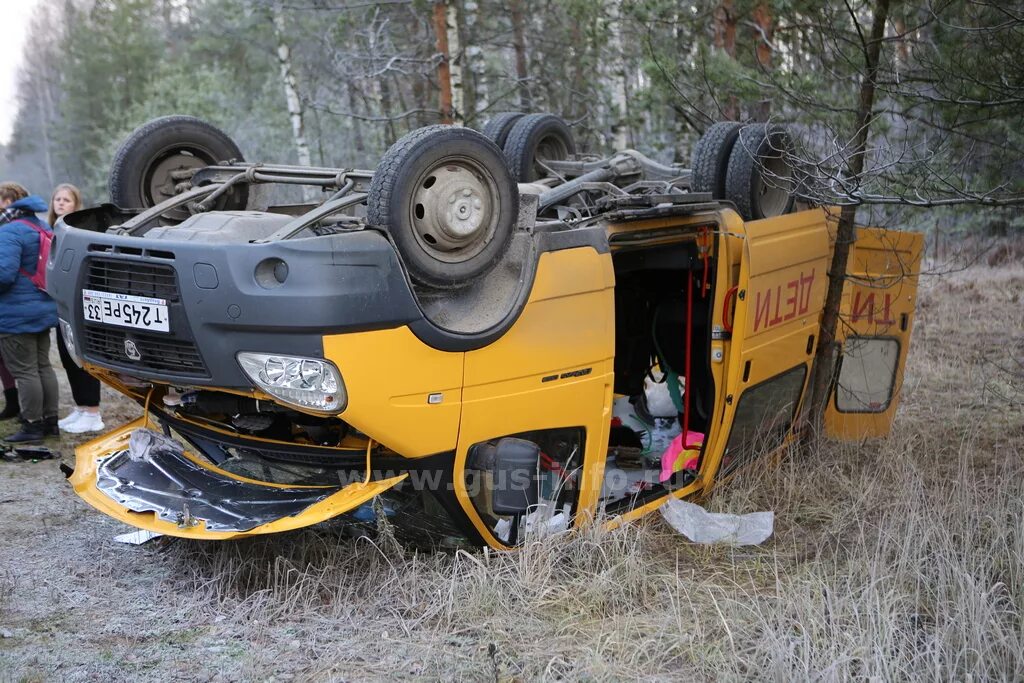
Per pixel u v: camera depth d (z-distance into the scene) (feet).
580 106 45.83
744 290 17.56
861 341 21.91
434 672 12.14
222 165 17.99
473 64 41.55
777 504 18.39
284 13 51.57
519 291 14.33
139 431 15.99
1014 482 17.24
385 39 44.57
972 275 41.52
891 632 12.32
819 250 19.92
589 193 18.38
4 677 11.76
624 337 21.56
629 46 38.88
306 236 14.21
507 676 12.10
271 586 14.48
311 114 67.31
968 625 12.46
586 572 14.87
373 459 14.14
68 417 23.89
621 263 18.92
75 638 12.94
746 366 18.03
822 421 21.29
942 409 24.62
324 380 12.74
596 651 12.69
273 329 12.64
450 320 13.87
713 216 17.49
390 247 13.03
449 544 15.29
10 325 21.53
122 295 13.87
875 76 20.18
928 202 16.49
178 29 105.29
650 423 20.94
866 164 20.48
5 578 14.79
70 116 106.83
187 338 13.24
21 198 21.83
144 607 13.98
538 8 44.32
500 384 14.33
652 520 17.30
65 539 16.66
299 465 14.83
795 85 24.70
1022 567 13.75
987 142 18.97
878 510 17.43
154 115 74.84
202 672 12.10
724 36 32.35
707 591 14.67
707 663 12.48
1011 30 18.31
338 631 13.26
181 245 13.12
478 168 13.69
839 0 21.74
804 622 13.08
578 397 15.44
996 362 28.17
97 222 16.71
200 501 14.62
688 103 26.89
